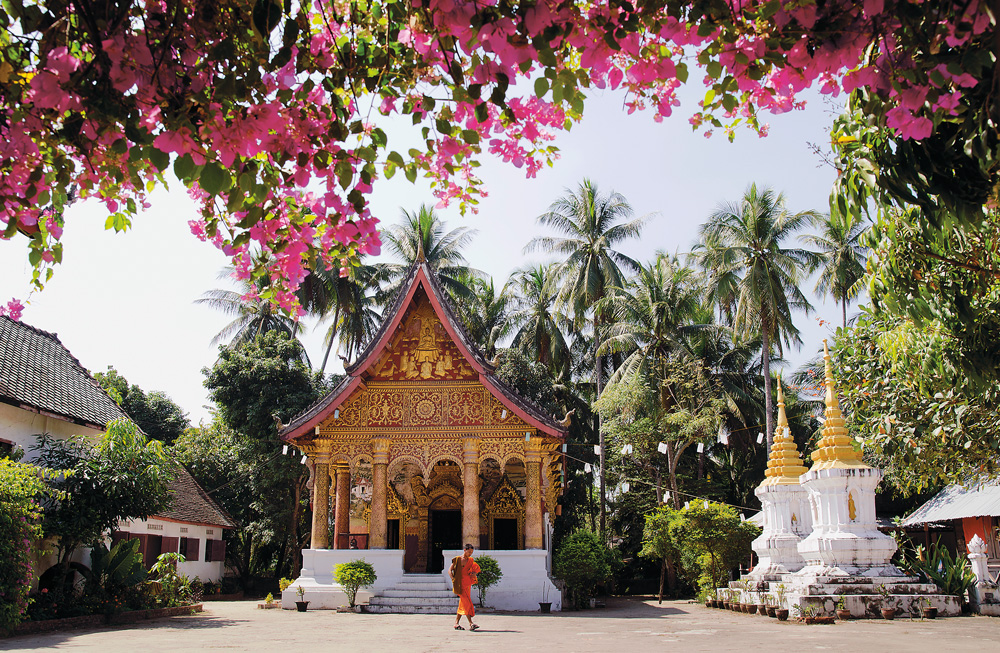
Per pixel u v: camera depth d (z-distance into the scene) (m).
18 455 15.81
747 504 39.88
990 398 7.79
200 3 3.36
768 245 31.94
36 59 3.44
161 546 25.05
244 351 33.75
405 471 25.23
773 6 3.28
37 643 10.88
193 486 31.41
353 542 24.98
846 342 10.73
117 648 10.12
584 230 38.84
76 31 3.39
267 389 31.34
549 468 22.77
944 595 15.14
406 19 3.61
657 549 27.33
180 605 18.05
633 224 37.84
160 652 9.52
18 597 12.04
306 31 3.73
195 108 3.33
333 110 3.74
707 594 22.89
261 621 15.51
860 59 3.71
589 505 40.47
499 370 35.34
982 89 3.62
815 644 10.04
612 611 19.53
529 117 4.16
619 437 32.84
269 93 3.55
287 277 4.48
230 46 3.37
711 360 40.12
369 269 39.66
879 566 15.48
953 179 4.17
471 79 3.70
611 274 36.88
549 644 10.49
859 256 34.78
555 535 37.09
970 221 4.18
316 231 4.39
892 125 3.76
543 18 3.26
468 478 19.95
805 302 34.31
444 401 20.56
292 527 32.16
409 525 24.88
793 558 18.25
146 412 41.53
